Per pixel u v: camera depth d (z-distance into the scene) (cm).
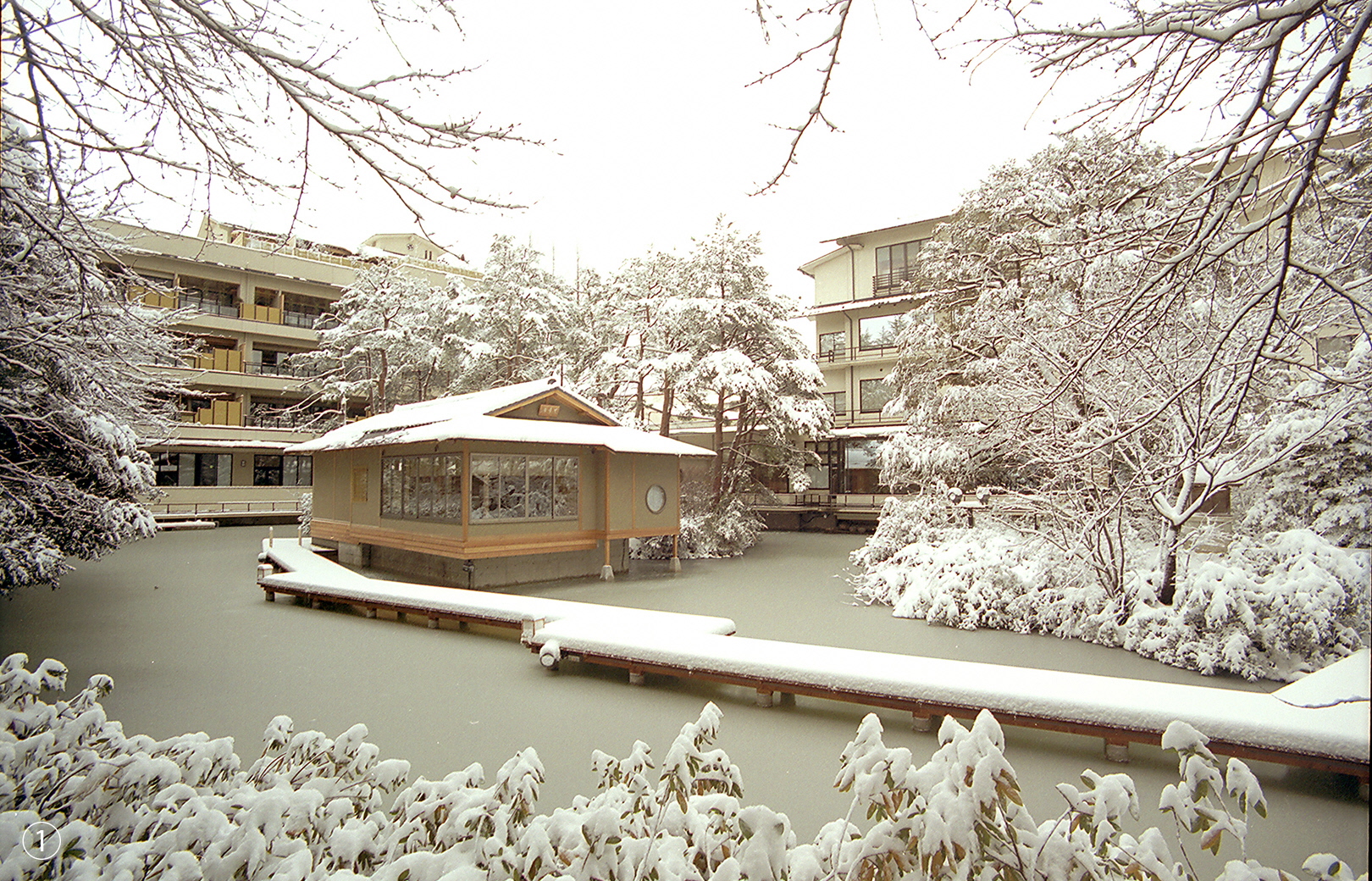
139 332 1081
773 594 1487
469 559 1484
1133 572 1070
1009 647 999
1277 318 336
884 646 1011
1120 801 221
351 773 300
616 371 2781
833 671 674
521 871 220
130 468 980
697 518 2289
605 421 1847
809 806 485
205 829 225
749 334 2550
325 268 3781
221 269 3459
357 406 3975
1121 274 755
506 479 1550
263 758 315
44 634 1068
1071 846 211
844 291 3397
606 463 1700
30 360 808
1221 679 843
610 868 221
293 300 3747
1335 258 414
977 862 198
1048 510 1137
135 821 258
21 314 683
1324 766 493
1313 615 819
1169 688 612
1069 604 1066
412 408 2162
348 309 3403
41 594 1437
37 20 327
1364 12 247
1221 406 872
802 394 2616
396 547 1708
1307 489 1045
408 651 959
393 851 247
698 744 271
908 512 1628
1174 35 300
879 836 210
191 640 1028
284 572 1636
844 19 292
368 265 3195
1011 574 1158
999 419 1234
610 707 712
